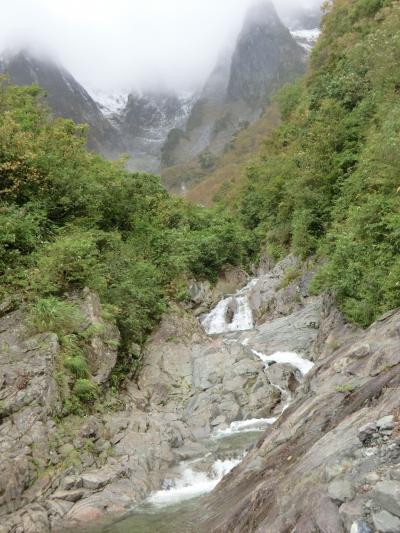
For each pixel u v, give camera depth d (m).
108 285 16.02
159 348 16.44
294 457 6.42
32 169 15.77
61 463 9.71
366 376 7.65
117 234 19.22
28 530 8.08
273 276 25.58
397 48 19.28
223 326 24.20
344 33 35.22
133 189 24.34
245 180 56.00
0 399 10.26
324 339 14.82
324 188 22.88
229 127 152.38
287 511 4.80
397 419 5.24
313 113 30.94
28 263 13.88
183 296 22.14
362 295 12.59
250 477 7.08
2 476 8.73
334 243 17.81
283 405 13.85
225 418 13.21
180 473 10.30
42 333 12.10
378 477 4.40
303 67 154.50
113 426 11.38
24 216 14.95
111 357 13.57
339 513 4.20
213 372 15.05
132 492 9.34
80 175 18.11
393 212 13.27
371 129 20.80
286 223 29.80
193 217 34.97
